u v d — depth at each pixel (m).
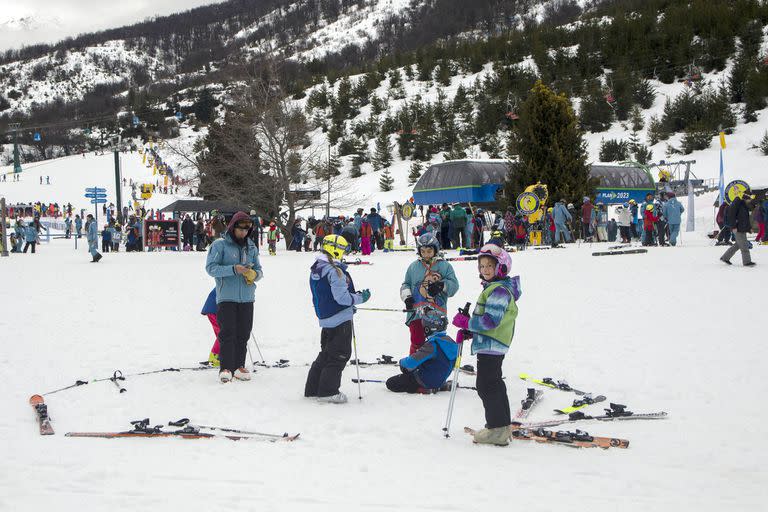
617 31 92.69
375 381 7.28
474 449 5.10
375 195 67.31
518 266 18.59
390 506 3.90
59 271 20.41
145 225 35.22
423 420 5.91
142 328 10.52
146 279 17.84
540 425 5.70
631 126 74.50
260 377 7.43
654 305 11.40
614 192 46.69
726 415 5.89
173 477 4.35
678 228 24.58
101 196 35.59
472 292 13.61
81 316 11.62
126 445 5.05
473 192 42.94
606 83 82.12
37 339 9.54
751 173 55.16
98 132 158.12
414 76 106.19
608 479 4.43
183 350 8.94
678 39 86.12
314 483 4.28
